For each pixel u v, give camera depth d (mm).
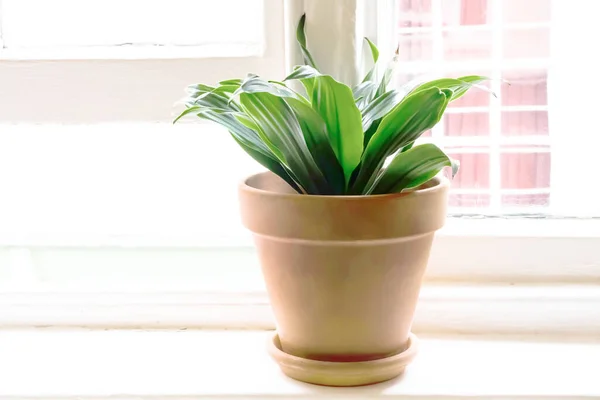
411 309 1019
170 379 1053
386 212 964
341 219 961
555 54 1318
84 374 1064
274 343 1051
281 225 975
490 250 1183
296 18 1098
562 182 1316
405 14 1315
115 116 1158
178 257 1249
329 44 1091
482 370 1063
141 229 1233
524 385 1033
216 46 1192
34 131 1256
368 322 995
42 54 1168
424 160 975
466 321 1144
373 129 1016
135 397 1028
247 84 934
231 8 1233
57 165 1269
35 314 1173
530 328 1141
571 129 1313
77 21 1239
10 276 1249
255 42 1194
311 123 963
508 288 1163
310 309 994
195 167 1275
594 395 1017
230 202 1276
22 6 1227
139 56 1159
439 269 1188
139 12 1241
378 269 979
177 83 1150
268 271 1007
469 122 1339
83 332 1165
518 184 1332
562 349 1107
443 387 1028
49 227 1240
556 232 1184
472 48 1340
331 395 1018
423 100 956
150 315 1170
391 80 1110
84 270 1255
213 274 1250
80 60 1151
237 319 1168
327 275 978
